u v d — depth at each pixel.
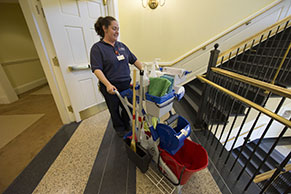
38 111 2.21
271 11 2.07
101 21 1.08
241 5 2.08
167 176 0.94
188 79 2.66
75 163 1.20
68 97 1.70
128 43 2.52
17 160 1.26
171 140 0.84
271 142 2.65
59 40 1.40
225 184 1.02
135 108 0.88
